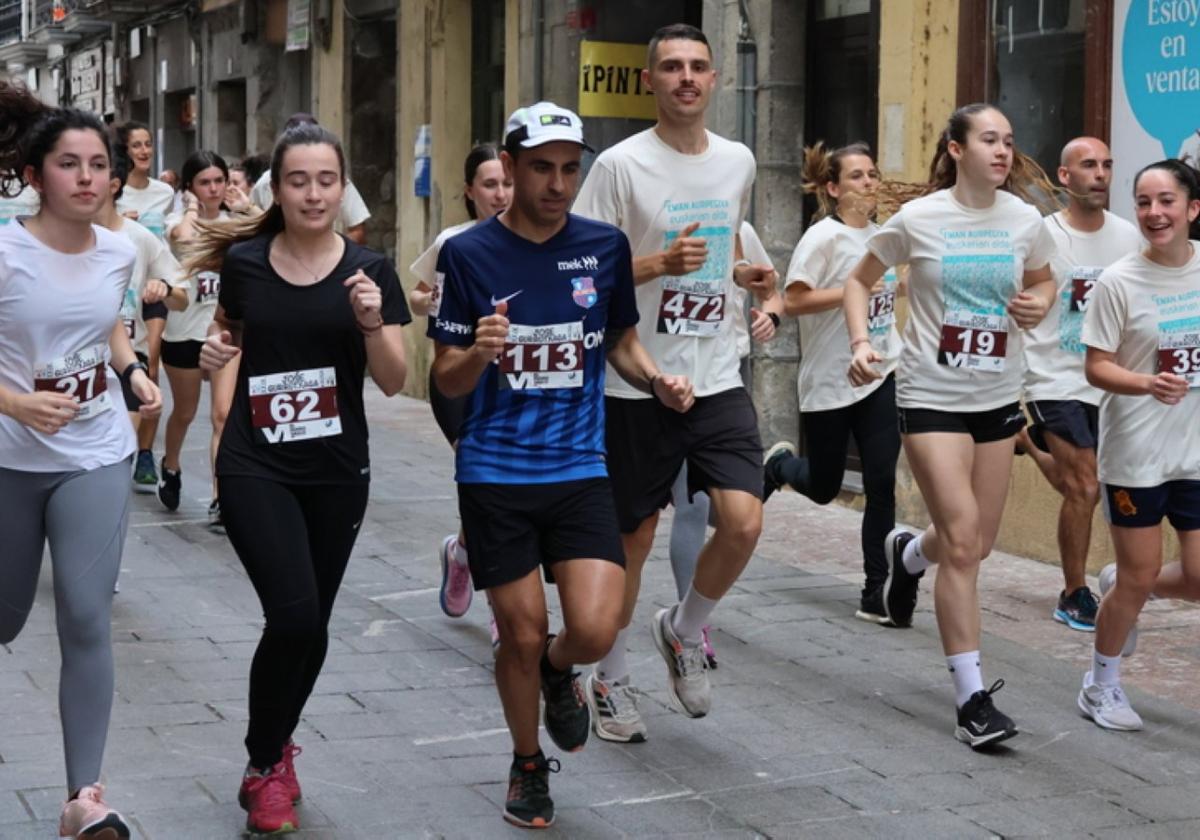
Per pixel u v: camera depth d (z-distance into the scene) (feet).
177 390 41.24
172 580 34.17
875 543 30.91
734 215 23.76
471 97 65.98
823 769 22.65
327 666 27.55
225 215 42.63
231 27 92.94
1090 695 24.94
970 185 24.57
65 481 19.45
